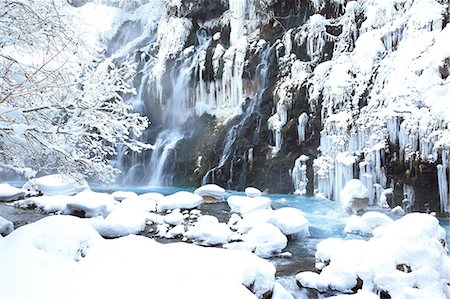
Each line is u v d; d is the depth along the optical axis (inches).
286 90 559.8
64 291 126.6
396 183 417.7
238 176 593.9
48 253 147.1
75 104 245.3
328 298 186.1
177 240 283.9
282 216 315.0
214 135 657.6
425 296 181.2
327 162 486.9
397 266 201.8
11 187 446.3
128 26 887.7
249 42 668.7
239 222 318.3
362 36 502.3
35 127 214.8
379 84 462.0
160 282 136.8
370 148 439.2
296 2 647.1
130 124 271.1
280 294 179.5
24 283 126.8
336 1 581.9
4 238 154.9
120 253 157.8
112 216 304.0
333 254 230.5
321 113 515.2
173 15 776.3
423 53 430.6
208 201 445.1
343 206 400.5
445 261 199.0
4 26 213.3
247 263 169.0
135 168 698.2
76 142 273.4
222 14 745.0
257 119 603.8
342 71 499.2
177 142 682.8
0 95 217.9
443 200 384.5
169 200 389.4
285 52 603.2
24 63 229.6
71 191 434.6
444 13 442.3
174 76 734.5
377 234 236.5
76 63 272.8
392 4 487.8
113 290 129.7
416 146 402.9
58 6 242.4
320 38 559.8
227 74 672.4
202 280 140.5
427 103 403.5
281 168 548.7
